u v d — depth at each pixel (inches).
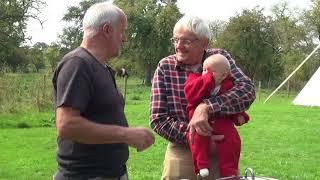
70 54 132.3
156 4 2871.6
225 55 167.8
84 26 137.3
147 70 2834.6
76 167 135.5
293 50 2652.6
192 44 160.2
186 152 164.6
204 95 155.9
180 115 161.9
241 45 2669.8
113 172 138.8
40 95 840.3
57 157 139.8
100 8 136.4
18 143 538.0
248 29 2687.0
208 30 163.3
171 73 164.6
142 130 132.0
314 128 686.5
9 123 696.4
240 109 157.6
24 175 370.0
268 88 2630.4
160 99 163.0
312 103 1150.3
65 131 126.0
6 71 918.4
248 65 2706.7
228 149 156.9
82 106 127.3
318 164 430.0
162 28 2758.4
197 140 154.3
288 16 2689.5
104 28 134.9
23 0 1863.9
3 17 1856.5
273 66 2726.4
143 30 2773.1
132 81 3157.0
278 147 521.7
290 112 956.6
